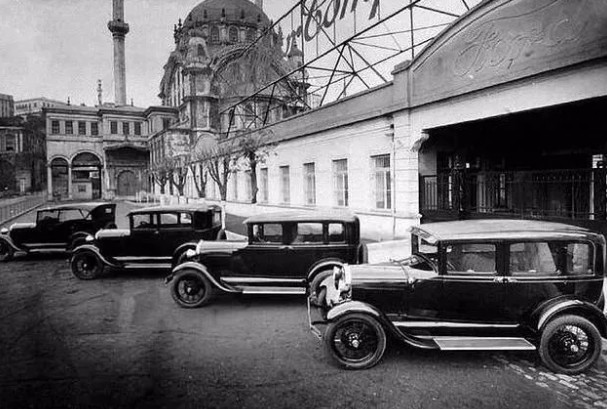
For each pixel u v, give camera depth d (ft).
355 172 53.01
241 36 180.14
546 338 16.84
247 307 26.91
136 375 17.06
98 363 18.25
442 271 17.99
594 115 38.78
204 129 166.30
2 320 24.73
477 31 34.37
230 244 28.09
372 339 17.67
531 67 29.76
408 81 42.65
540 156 47.98
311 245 26.94
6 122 180.55
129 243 36.04
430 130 41.73
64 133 220.64
